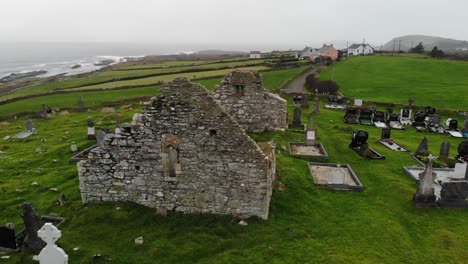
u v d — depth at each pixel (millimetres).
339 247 13758
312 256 13125
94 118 37531
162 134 14734
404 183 19953
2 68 176125
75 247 13148
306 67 84375
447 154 24359
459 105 46344
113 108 42656
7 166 22797
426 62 86062
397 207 17203
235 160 14594
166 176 15148
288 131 29422
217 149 14586
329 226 15258
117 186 15570
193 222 14852
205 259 12914
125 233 14070
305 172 21000
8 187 19109
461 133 31781
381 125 34250
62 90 58406
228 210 15234
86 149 24859
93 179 15562
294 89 59000
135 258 12789
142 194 15516
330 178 19250
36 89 66500
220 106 14375
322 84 56812
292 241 14000
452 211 16891
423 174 16969
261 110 28578
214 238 13898
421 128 33375
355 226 15352
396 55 115250
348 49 170750
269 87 58969
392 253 13539
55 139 29391
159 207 15484
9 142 29344
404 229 15328
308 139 25953
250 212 15172
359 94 54656
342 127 31984
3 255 13000
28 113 41688
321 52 125875
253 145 14445
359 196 18312
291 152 24375
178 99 14344
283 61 96812
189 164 14914
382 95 53500
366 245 13969
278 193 17672
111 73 85375
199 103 14305
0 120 39812
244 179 14758
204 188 15094
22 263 12508
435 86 59594
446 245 14164
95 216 14852
